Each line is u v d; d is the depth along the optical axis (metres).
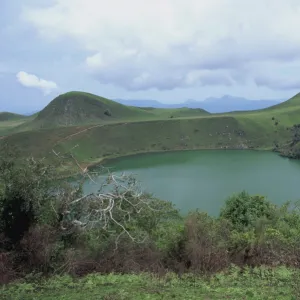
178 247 13.15
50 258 12.92
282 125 145.50
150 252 13.23
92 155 113.94
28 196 13.77
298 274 11.54
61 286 11.19
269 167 86.81
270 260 12.68
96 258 13.13
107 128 133.62
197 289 10.62
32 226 13.64
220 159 104.19
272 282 11.10
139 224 16.38
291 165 89.69
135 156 117.75
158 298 9.68
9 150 16.11
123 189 17.94
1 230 13.53
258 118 151.00
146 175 77.69
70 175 16.19
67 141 114.62
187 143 134.25
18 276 12.24
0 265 11.98
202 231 13.35
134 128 138.50
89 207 14.94
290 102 199.25
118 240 13.66
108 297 9.75
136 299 9.62
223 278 11.54
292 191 57.78
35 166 14.79
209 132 140.62
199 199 53.03
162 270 12.47
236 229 16.97
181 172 81.56
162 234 15.75
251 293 9.91
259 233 13.88
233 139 135.88
